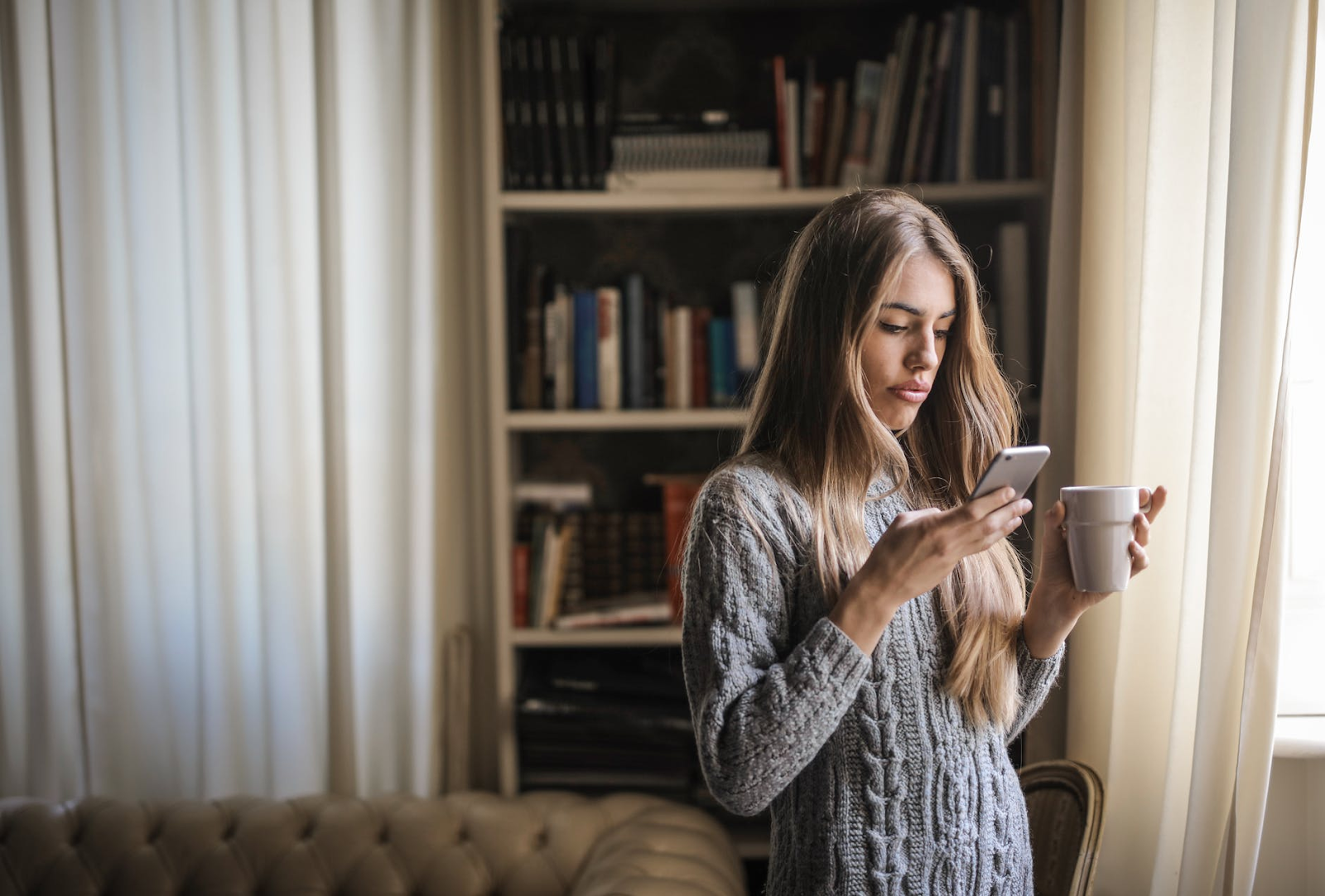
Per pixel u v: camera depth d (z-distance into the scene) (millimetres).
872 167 2021
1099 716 1578
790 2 2225
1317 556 1556
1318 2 1260
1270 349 1219
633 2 2217
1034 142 1924
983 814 970
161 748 2186
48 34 2113
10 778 2166
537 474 2348
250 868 1882
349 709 2189
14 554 2168
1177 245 1405
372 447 2158
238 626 2160
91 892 1862
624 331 2100
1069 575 1041
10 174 2133
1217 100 1300
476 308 2252
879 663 948
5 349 2143
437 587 2186
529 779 2059
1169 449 1415
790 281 1048
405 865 1879
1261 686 1220
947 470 1134
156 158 2139
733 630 895
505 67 2018
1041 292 1901
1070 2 1622
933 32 1983
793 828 965
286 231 2094
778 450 1030
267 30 2066
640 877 1611
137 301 2141
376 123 2141
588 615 2047
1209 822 1248
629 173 2025
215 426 2111
